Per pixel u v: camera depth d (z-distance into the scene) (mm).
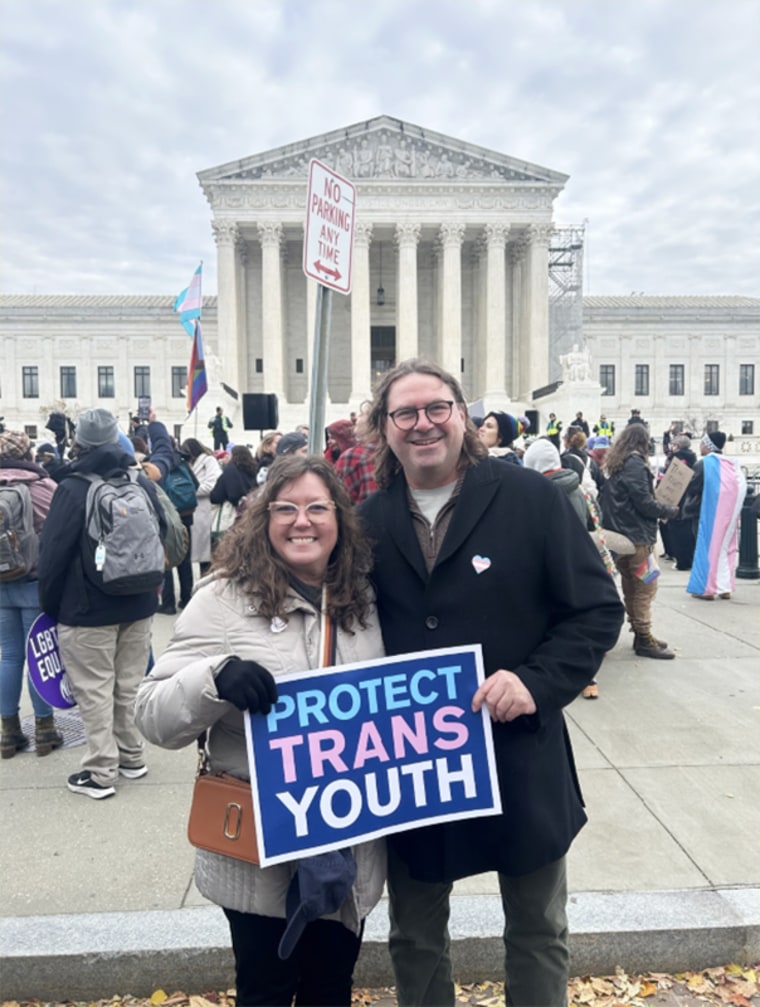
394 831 2322
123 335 61688
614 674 6965
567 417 42500
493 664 2420
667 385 65688
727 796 4586
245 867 2281
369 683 2338
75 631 4590
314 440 4582
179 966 3230
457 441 2447
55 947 3230
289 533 2342
